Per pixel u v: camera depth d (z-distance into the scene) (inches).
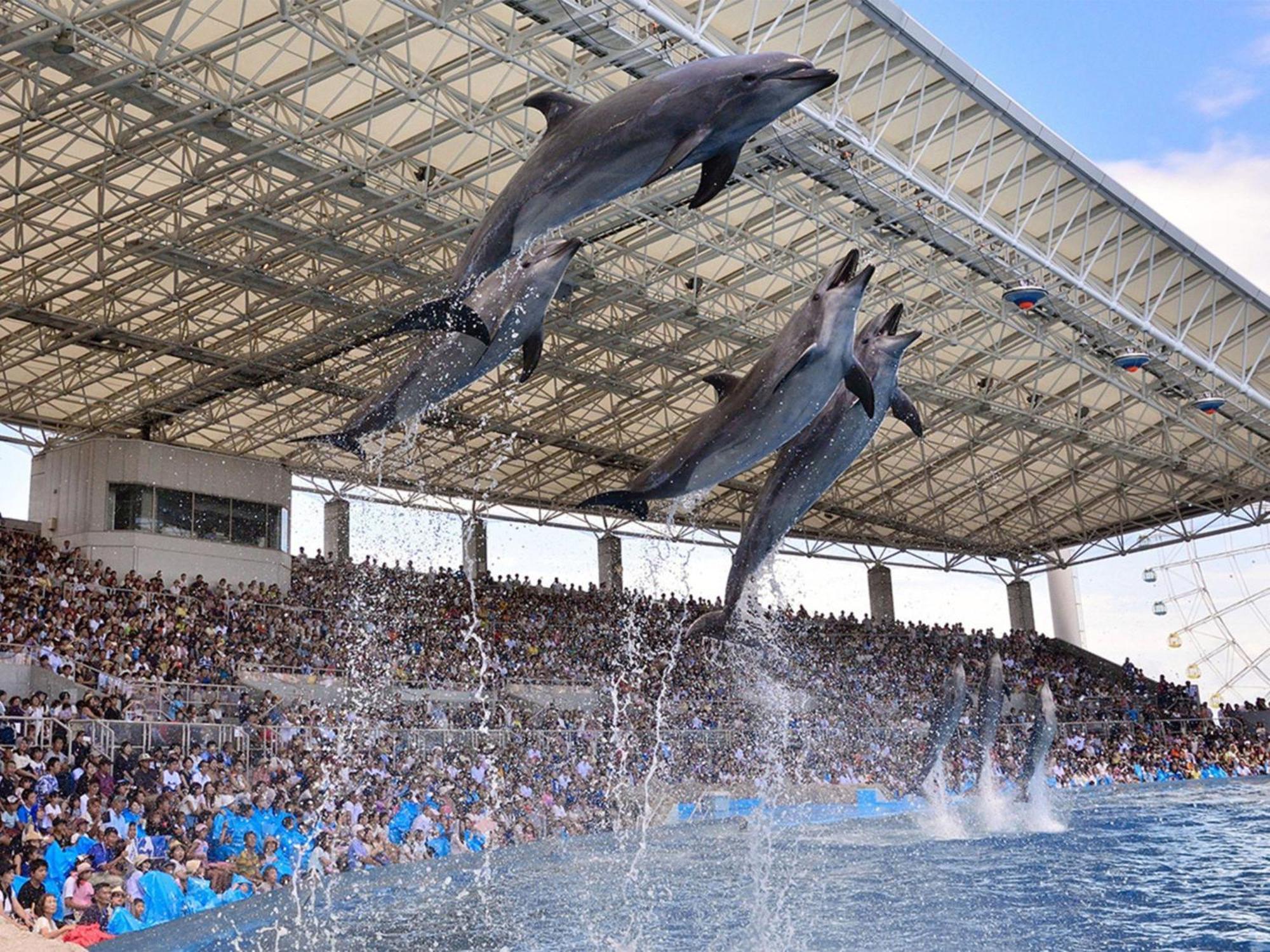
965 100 952.9
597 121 287.7
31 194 925.2
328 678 1210.0
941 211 1043.3
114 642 1079.6
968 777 1378.0
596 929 479.5
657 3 745.6
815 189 1009.5
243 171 928.3
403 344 1232.8
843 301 319.9
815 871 645.9
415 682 1258.6
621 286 1142.3
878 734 1454.2
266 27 751.7
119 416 1362.0
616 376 1364.4
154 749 784.9
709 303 1233.4
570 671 1441.9
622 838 865.5
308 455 1521.9
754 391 320.2
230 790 755.4
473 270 295.7
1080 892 546.9
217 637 1213.7
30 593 1109.7
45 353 1147.3
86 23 720.3
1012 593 2293.3
